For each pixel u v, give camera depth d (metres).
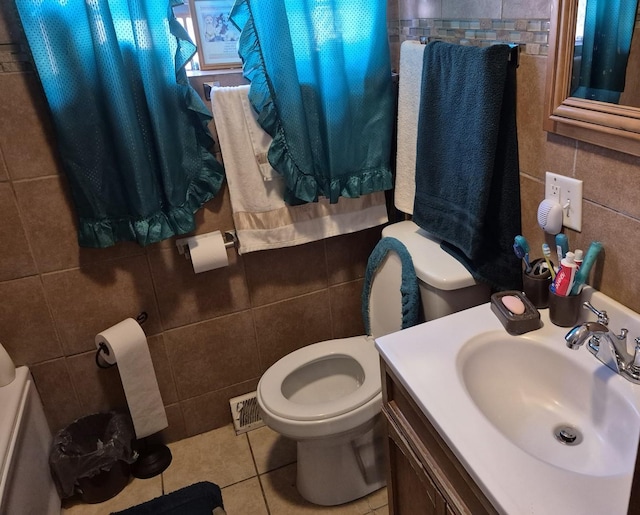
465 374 1.12
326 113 1.64
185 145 1.63
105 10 1.36
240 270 1.91
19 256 1.63
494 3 1.28
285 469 1.93
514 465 0.87
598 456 1.00
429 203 1.57
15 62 1.43
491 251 1.43
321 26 1.54
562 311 1.16
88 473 1.77
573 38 1.07
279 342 2.08
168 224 1.65
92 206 1.58
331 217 1.86
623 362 1.01
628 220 1.06
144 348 1.77
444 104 1.42
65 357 1.80
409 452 1.17
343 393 1.85
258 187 1.75
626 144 1.00
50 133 1.53
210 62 1.71
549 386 1.15
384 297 1.75
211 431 2.13
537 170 1.27
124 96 1.45
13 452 1.45
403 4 1.70
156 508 1.78
